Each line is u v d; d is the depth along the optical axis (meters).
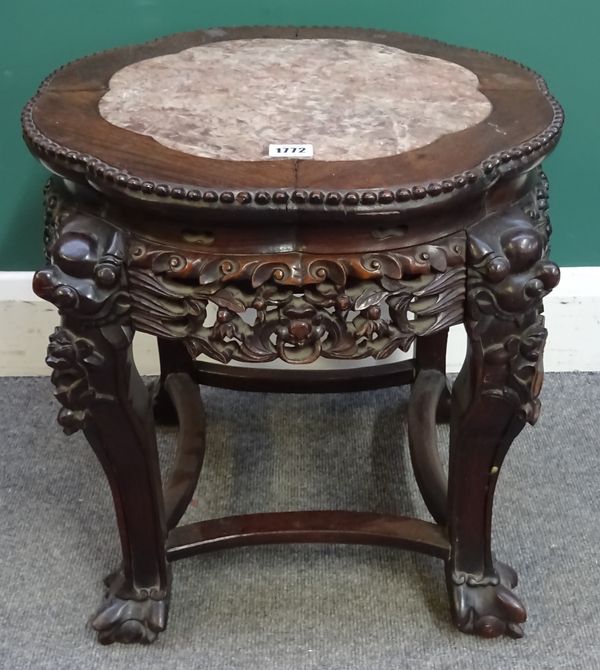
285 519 0.94
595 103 1.17
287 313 0.70
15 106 1.17
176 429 1.25
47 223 0.82
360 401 1.30
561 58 1.15
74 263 0.70
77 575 1.01
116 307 0.73
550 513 1.10
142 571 0.91
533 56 1.15
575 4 1.11
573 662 0.90
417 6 1.12
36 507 1.11
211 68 0.91
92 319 0.72
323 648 0.92
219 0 1.12
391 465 1.18
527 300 0.71
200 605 0.97
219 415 1.28
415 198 0.66
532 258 0.70
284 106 0.81
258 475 1.17
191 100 0.82
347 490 1.14
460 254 0.71
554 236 1.26
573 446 1.21
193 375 1.18
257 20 1.13
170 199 0.66
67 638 0.94
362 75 0.89
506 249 0.71
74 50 1.14
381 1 1.12
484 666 0.90
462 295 0.73
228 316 0.70
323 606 0.97
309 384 1.16
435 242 0.71
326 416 1.27
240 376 1.16
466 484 0.87
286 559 1.03
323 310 0.71
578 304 1.29
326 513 0.95
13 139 1.19
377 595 0.98
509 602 0.91
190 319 0.72
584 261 1.28
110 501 1.12
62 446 1.22
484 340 0.74
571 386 1.33
